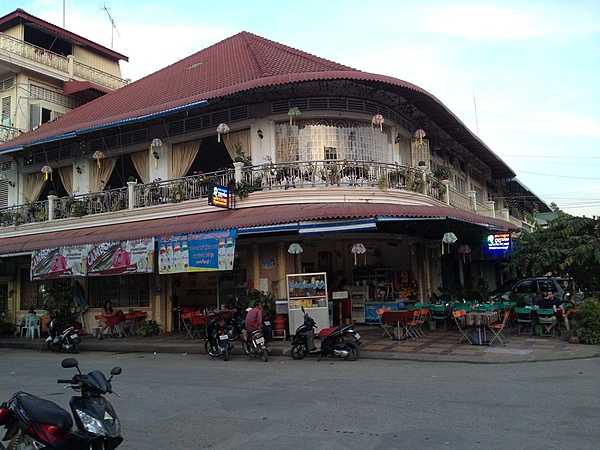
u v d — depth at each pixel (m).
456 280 24.56
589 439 5.77
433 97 17.98
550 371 10.12
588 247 15.74
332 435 6.18
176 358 14.16
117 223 19.14
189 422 7.04
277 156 17.23
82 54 30.67
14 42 25.73
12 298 23.55
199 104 16.50
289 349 13.75
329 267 18.89
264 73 18.00
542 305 15.49
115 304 20.09
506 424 6.41
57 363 14.15
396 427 6.41
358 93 17.38
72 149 21.84
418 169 18.16
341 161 16.47
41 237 20.38
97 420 5.23
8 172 24.06
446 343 14.05
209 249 15.28
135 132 20.09
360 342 13.88
